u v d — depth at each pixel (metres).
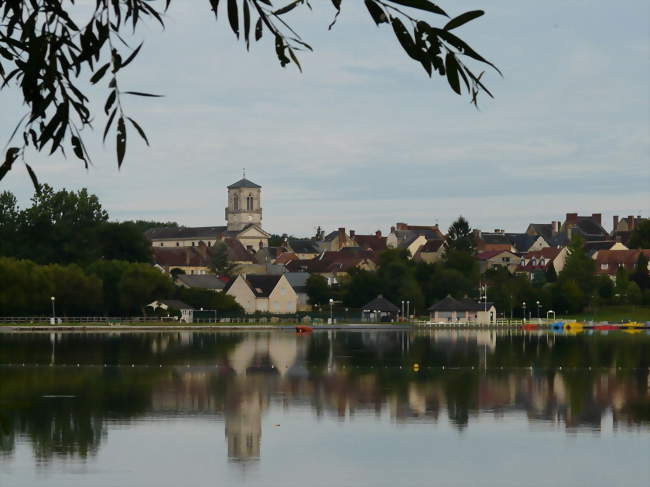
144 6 14.52
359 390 100.19
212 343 173.38
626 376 116.50
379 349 162.88
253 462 62.50
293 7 14.20
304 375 115.56
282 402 90.06
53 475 57.69
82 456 63.25
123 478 57.38
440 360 139.75
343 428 75.06
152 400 90.56
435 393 97.69
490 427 75.69
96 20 14.53
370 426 76.12
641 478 58.62
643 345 178.12
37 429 73.06
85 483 55.97
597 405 88.62
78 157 14.70
